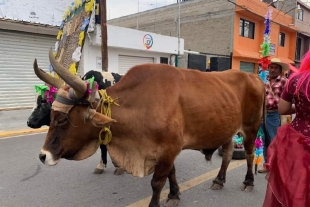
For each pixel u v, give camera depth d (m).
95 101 2.94
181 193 4.10
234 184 4.45
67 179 4.54
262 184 4.46
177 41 16.28
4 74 10.84
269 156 2.53
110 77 4.39
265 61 5.23
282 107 2.53
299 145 2.33
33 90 11.72
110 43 13.02
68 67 4.65
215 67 18.52
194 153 6.02
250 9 20.50
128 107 3.05
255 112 4.24
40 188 4.19
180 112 3.16
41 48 11.74
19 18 10.77
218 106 3.48
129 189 4.20
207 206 3.73
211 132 3.48
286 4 26.44
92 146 3.11
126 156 3.15
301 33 27.61
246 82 4.12
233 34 20.05
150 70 3.20
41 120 4.04
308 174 2.25
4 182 4.38
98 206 3.68
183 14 22.66
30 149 6.19
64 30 5.78
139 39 14.18
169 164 3.05
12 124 8.55
